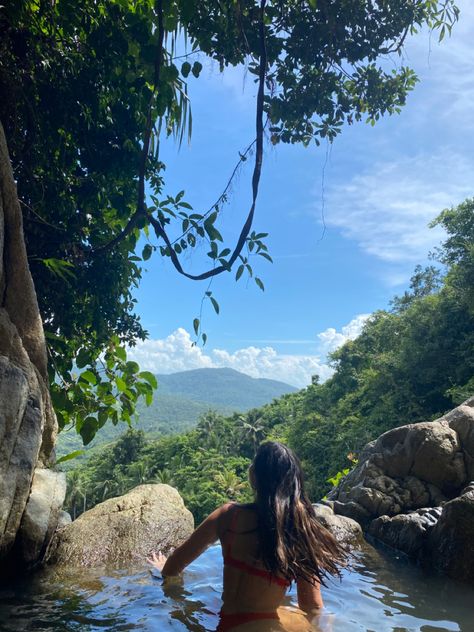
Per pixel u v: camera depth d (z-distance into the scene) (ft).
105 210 22.36
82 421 19.57
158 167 22.13
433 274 157.89
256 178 16.56
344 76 20.26
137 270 23.84
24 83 18.07
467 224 101.71
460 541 14.25
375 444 23.56
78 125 20.27
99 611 10.46
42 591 11.78
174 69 16.90
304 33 18.47
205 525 9.60
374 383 131.54
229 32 17.99
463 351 107.24
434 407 114.01
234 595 8.91
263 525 8.90
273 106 19.42
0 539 12.19
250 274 17.37
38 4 17.67
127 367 20.53
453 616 10.80
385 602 11.57
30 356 14.60
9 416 12.07
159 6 15.46
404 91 20.59
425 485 20.62
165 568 9.78
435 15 18.54
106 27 18.10
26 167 18.54
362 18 18.25
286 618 9.02
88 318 21.97
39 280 19.95
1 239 13.64
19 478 12.47
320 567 9.18
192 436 253.44
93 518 16.11
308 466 138.72
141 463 226.58
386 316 162.20
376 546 17.60
